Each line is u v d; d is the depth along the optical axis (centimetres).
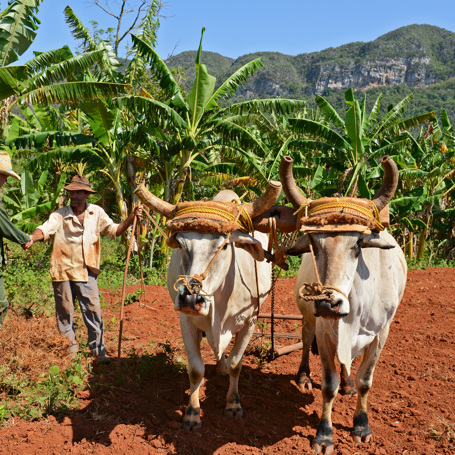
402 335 662
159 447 364
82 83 877
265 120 1582
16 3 810
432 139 1886
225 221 338
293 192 370
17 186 1420
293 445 380
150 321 683
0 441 346
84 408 403
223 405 434
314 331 494
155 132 1215
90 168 1375
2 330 469
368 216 333
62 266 480
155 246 1353
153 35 1357
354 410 446
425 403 456
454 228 1845
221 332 392
